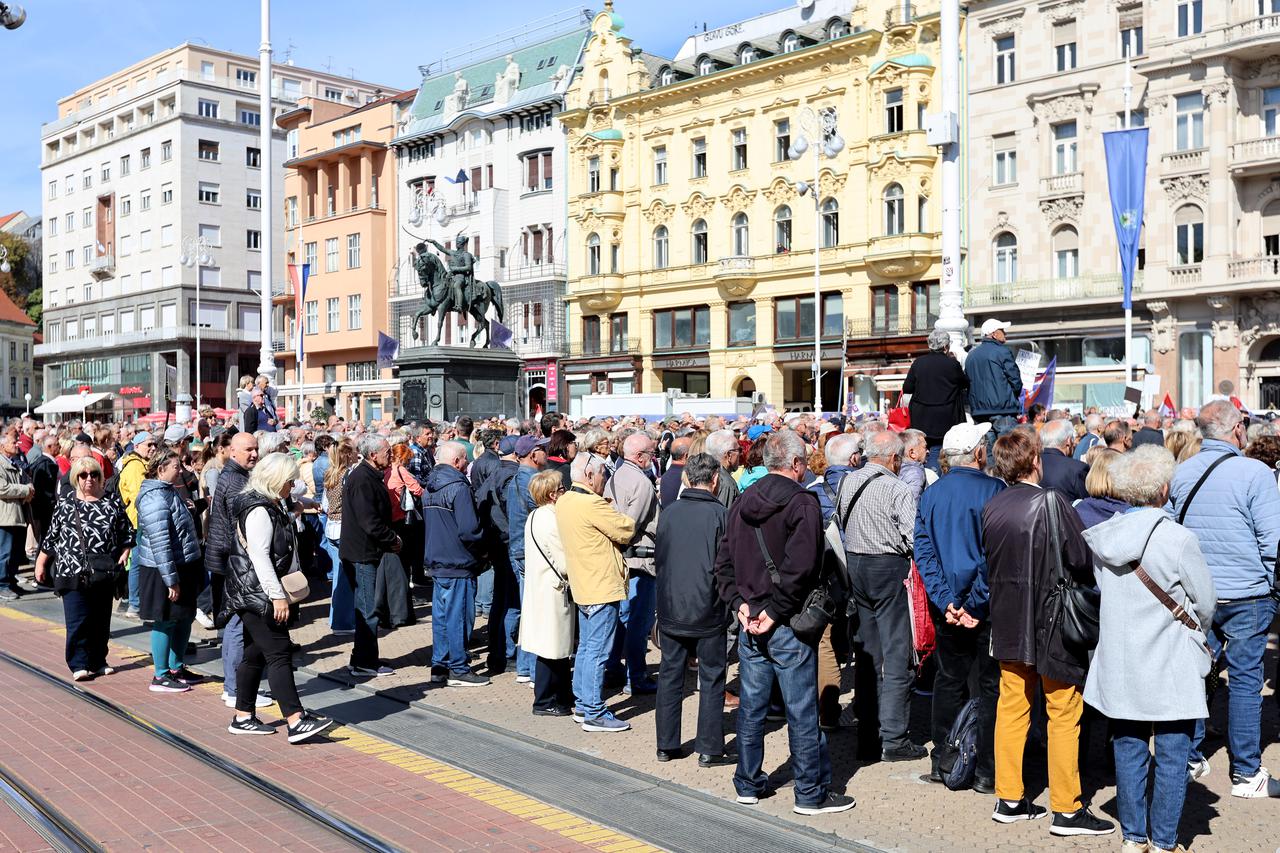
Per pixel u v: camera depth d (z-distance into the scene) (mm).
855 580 8727
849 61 48344
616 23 57844
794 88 50438
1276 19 36750
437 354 26984
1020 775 7184
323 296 74938
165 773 8414
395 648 13367
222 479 9719
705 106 53812
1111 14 40750
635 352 56469
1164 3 39344
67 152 101438
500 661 12078
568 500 9719
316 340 75438
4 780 8258
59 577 11531
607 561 9617
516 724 9828
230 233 90125
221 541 9562
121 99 96938
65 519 11641
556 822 7320
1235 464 7609
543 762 8711
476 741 9328
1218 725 9406
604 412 41188
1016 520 6941
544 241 61594
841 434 9812
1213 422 7895
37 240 116750
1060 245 42625
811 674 7453
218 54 92312
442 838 7027
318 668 12273
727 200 53094
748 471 12758
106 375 95188
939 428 12062
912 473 10094
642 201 56562
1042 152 42625
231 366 89312
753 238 52312
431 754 8922
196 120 88375
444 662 11422
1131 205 25688
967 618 7613
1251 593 7539
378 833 7117
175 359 88562
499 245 63250
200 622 14961
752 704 7664
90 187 98625
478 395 27641
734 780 7777
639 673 11016
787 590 7254
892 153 46375
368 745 9219
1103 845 6754
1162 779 6355
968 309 44094
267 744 9242
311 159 75062
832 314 49906
